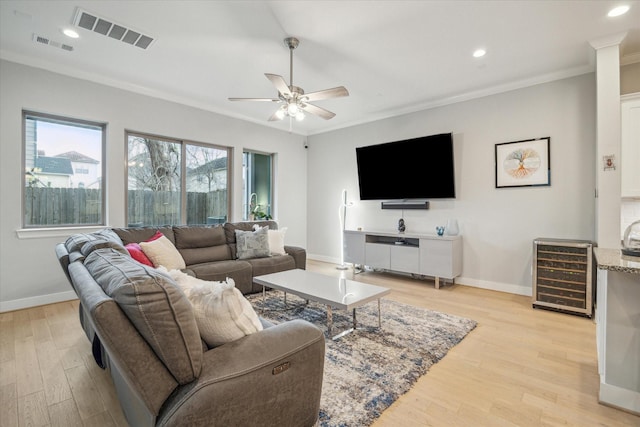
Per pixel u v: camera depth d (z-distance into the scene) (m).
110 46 2.98
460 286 4.17
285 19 2.53
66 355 2.25
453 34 2.75
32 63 3.23
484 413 1.63
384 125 5.11
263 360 1.14
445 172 4.28
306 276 3.12
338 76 3.64
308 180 6.36
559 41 2.85
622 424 1.56
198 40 2.86
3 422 1.56
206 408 0.98
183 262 3.33
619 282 1.69
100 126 3.87
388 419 1.58
